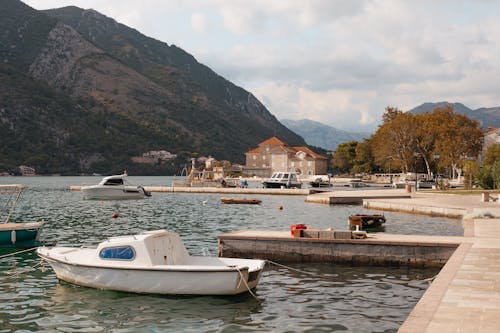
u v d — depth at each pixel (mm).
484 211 35531
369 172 158375
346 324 14992
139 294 18484
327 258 23969
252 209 56969
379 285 19766
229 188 94000
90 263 19219
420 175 114750
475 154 104875
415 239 24016
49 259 20375
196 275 17922
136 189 76188
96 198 74750
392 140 117312
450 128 104250
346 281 20453
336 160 177500
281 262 24344
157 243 19266
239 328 14789
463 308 12047
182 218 47281
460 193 67562
